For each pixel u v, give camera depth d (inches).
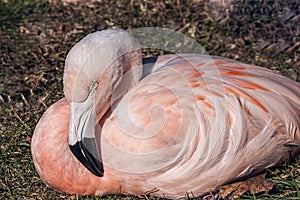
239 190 337.1
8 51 520.7
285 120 340.5
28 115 423.5
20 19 576.4
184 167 319.9
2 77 483.2
